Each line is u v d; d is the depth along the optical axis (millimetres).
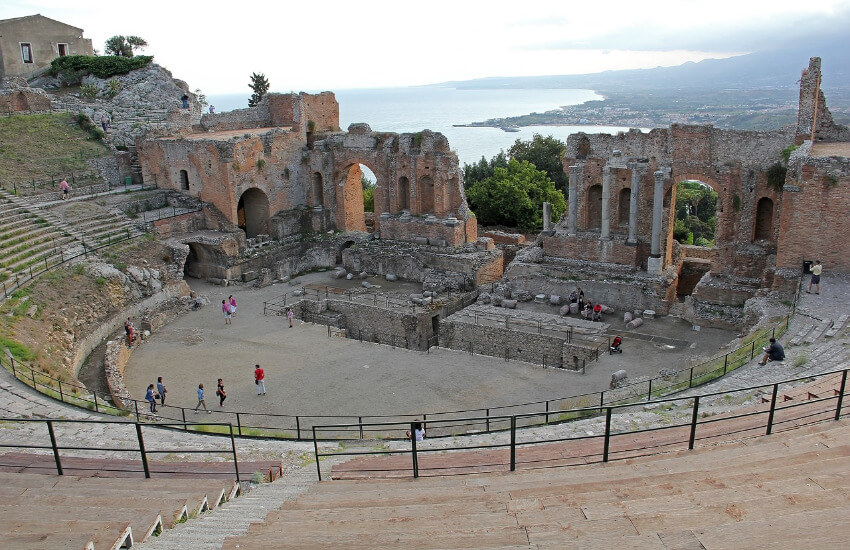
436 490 13938
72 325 37094
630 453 16750
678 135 40938
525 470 15031
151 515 12148
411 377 34188
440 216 51719
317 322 45500
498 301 43812
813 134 39562
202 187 53375
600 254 44438
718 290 39125
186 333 41281
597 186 45250
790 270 34312
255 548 10570
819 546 8352
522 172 68438
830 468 11766
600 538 9297
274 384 33719
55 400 26438
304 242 56031
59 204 48562
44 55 72625
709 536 8852
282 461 20875
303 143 57656
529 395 31484
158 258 46844
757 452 13797
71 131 59062
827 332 27172
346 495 14234
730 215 40094
